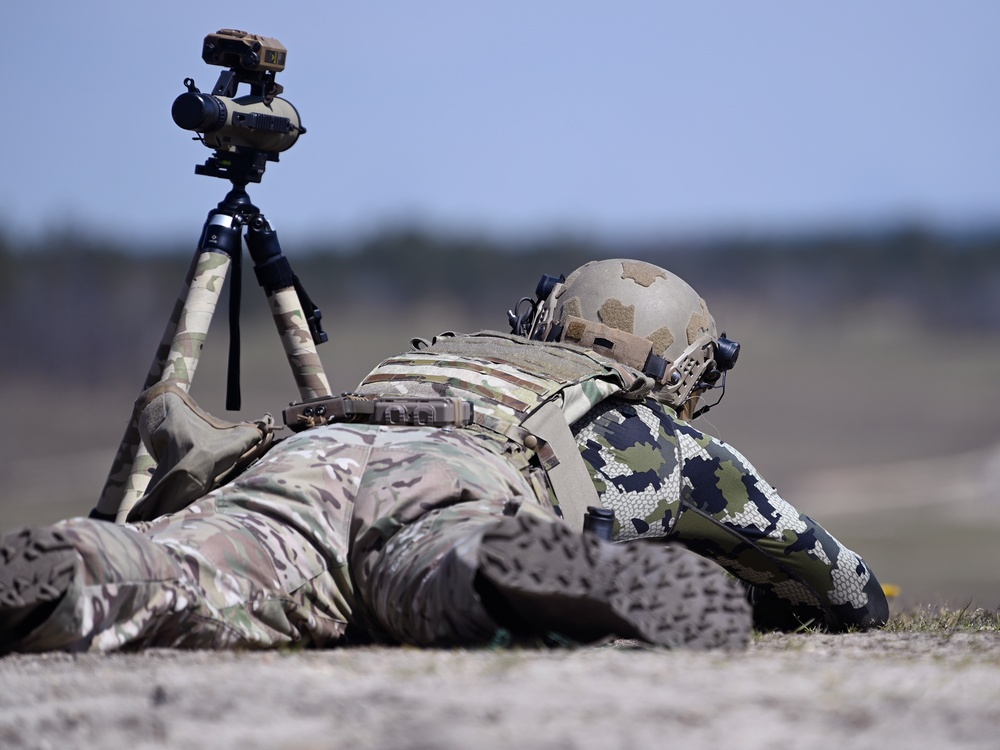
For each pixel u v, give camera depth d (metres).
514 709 8.56
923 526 101.56
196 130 18.16
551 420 15.80
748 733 8.05
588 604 10.96
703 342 18.88
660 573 11.09
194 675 10.05
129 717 8.73
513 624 11.83
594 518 14.54
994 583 60.44
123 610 11.89
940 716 8.48
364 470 14.34
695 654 10.66
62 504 110.06
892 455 164.00
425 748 7.77
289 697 9.06
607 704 8.66
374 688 9.30
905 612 20.81
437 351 17.61
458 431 15.08
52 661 11.16
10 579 11.10
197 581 12.63
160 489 14.83
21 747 8.33
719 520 17.33
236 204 18.58
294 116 19.11
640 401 17.61
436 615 12.03
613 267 19.03
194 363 17.48
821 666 10.38
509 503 13.35
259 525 13.58
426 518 13.42
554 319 19.02
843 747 7.82
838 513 113.81
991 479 132.50
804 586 17.56
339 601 13.82
